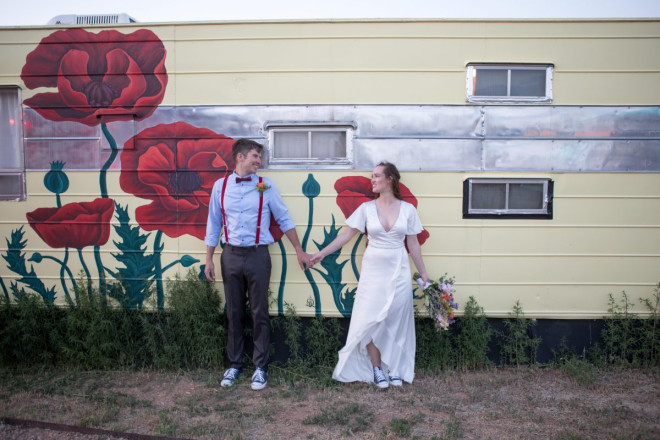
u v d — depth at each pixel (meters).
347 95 3.64
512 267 3.68
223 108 3.68
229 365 3.75
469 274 3.68
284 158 3.70
